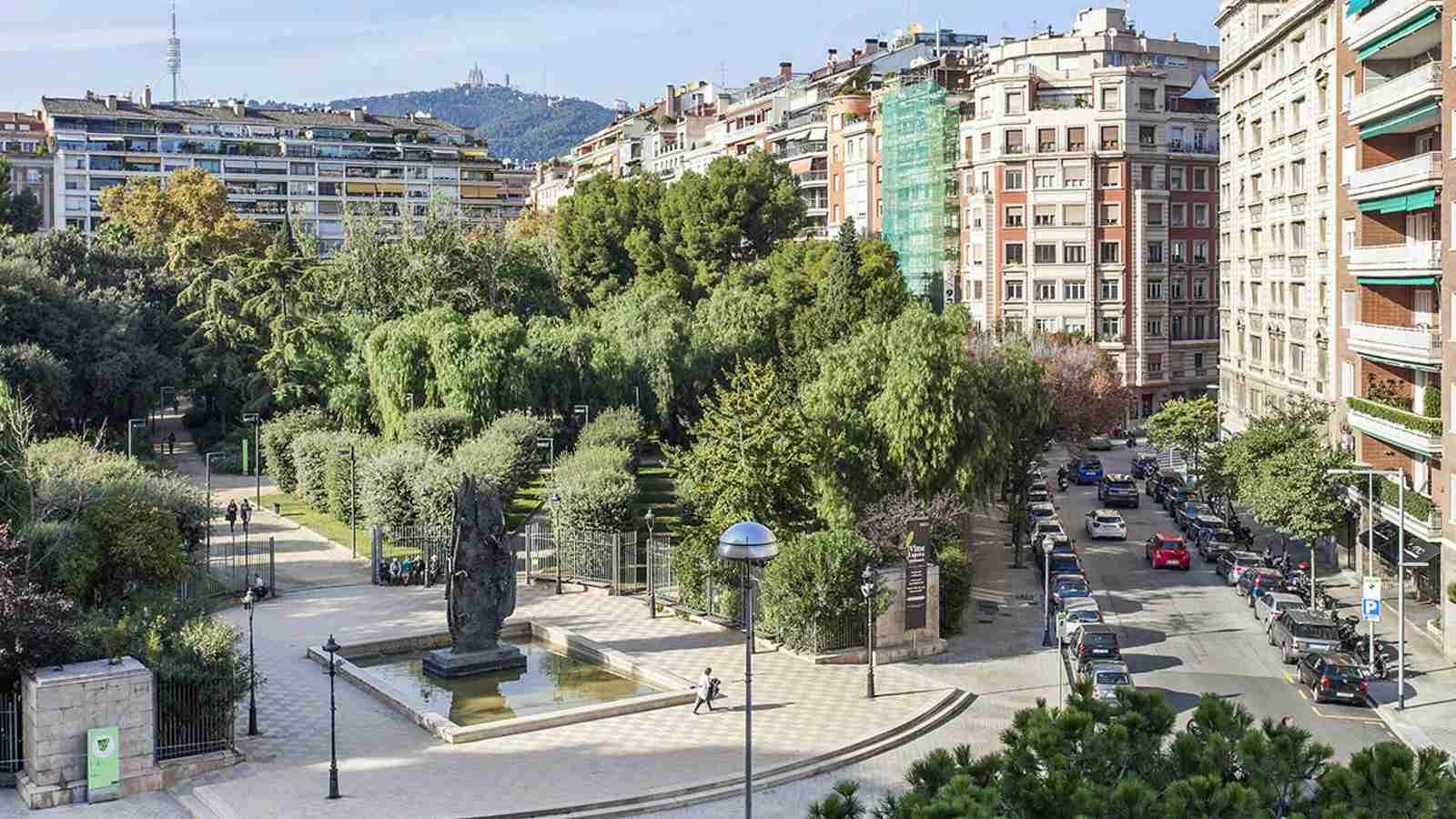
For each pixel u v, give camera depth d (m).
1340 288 67.50
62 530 48.47
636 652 48.97
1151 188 128.12
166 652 37.09
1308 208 73.81
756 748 38.44
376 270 108.62
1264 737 20.47
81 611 40.56
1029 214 126.69
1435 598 55.31
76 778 34.34
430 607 56.59
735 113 172.00
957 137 132.00
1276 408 65.38
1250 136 87.12
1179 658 49.38
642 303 107.00
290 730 40.09
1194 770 20.02
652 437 89.06
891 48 168.50
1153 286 129.00
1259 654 49.97
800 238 140.38
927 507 56.03
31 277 97.25
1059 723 20.81
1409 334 55.59
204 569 61.16
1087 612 52.16
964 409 57.31
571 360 94.75
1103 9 135.25
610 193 130.25
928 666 48.19
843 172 146.25
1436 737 40.00
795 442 54.97
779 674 46.34
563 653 50.31
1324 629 48.16
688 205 122.62
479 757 37.66
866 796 35.25
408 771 36.44
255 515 78.81
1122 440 119.88
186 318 110.31
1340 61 66.94
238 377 103.69
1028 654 49.88
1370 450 62.00
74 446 63.84
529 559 61.66
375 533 61.91
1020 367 67.75
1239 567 61.59
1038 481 89.31
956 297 132.38
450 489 64.69
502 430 78.56
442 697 43.78
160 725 36.12
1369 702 43.75
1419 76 53.38
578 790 34.94
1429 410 54.03
